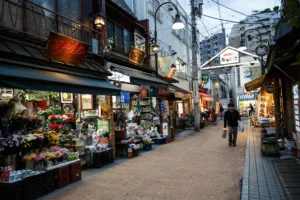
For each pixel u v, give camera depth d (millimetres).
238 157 9172
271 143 8953
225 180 6441
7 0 6691
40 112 8711
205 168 7695
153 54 16766
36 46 7535
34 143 6160
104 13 10945
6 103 6965
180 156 9688
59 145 7977
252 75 32031
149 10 18828
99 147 8719
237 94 44719
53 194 5859
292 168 7102
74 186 6422
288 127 10953
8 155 5871
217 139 14250
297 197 4945
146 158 9633
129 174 7355
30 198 5461
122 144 10242
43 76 6395
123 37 14039
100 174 7504
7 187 5066
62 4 9477
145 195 5555
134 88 13125
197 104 19547
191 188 5906
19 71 5922
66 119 8859
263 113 19047
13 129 6387
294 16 2049
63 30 8578
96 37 10539
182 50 26672
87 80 8289
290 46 4656
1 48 6090
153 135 13523
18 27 7555
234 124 11703
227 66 22328
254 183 6016
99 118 9914
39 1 8516
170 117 18750
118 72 10523
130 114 12977
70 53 8148
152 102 14914
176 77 23734
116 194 5695
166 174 7176
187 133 18344
